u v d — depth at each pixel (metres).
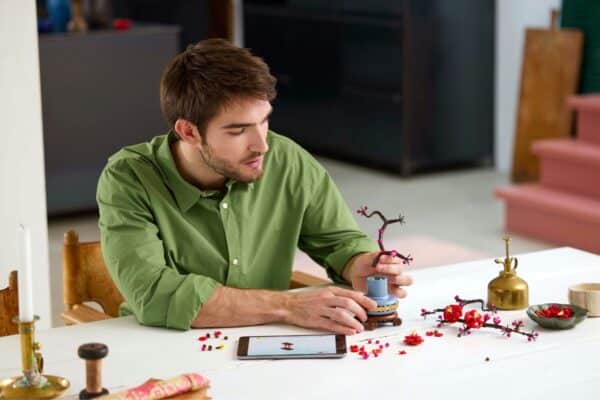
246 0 8.74
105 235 2.66
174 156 2.73
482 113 7.73
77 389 2.18
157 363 2.31
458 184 7.38
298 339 2.41
